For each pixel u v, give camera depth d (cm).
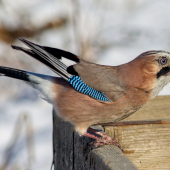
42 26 1762
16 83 1564
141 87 830
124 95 833
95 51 1628
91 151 710
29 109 1438
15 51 1670
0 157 1181
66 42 1686
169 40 1677
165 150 770
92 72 856
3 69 919
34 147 1237
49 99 888
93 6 1839
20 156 1187
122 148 752
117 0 1888
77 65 877
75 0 1783
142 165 766
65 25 1773
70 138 854
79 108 843
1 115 1412
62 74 859
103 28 1730
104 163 625
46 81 895
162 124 779
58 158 941
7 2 1845
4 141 1259
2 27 1725
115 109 834
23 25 1753
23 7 1845
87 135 798
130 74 838
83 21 1753
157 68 824
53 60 865
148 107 963
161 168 770
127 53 1617
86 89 838
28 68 1606
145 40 1677
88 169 725
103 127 859
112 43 1670
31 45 853
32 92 1530
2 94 1527
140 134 765
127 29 1734
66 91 865
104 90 832
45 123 1358
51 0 1880
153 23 1764
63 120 872
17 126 1252
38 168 1141
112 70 864
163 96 973
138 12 1845
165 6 1881
